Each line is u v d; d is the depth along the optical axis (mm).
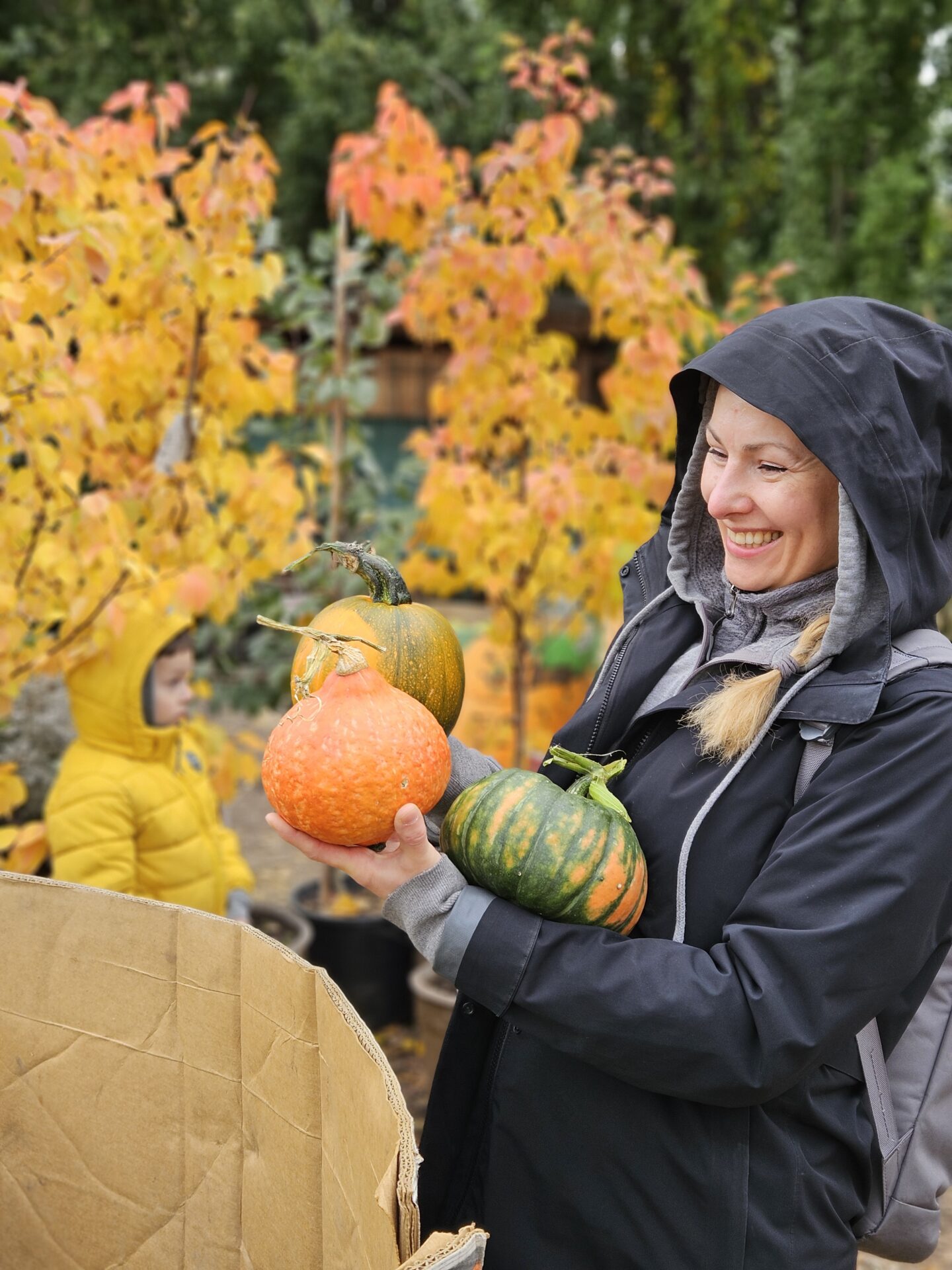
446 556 4395
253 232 3734
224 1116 1242
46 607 2879
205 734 3699
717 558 1664
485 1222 1488
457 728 4844
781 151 12461
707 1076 1227
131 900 1264
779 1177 1332
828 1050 1234
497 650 4906
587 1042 1259
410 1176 905
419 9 15477
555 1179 1421
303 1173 1150
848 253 11789
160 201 3186
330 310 4672
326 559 4324
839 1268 1385
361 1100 1015
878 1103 1414
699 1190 1337
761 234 14375
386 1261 942
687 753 1459
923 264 12508
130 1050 1283
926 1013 1449
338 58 13875
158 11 14477
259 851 5973
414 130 3846
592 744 1616
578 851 1303
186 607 2916
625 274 3805
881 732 1267
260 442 6074
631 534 3916
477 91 14141
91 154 2875
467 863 1341
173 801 3129
